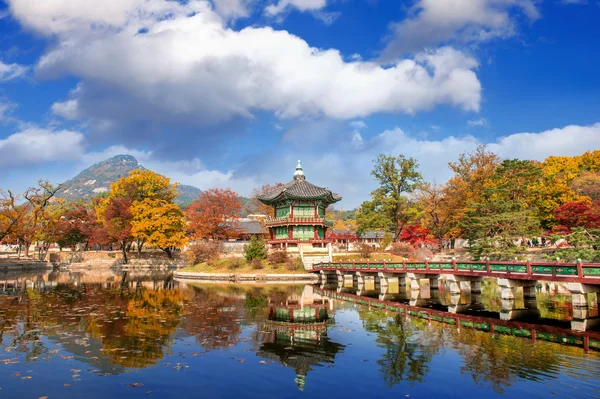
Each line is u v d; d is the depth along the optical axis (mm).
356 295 40812
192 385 15180
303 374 16344
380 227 81500
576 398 13820
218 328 24422
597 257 42281
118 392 14492
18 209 83125
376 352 19297
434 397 14094
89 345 20328
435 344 20609
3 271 73125
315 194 72500
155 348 19875
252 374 16328
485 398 13969
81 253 96312
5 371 16484
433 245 87375
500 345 20328
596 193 69250
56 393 14328
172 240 82625
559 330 23406
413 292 40750
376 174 83000
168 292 43625
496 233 57406
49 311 30094
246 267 62594
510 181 62969
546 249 59344
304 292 43906
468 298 36625
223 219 86500
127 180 92375
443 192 80188
